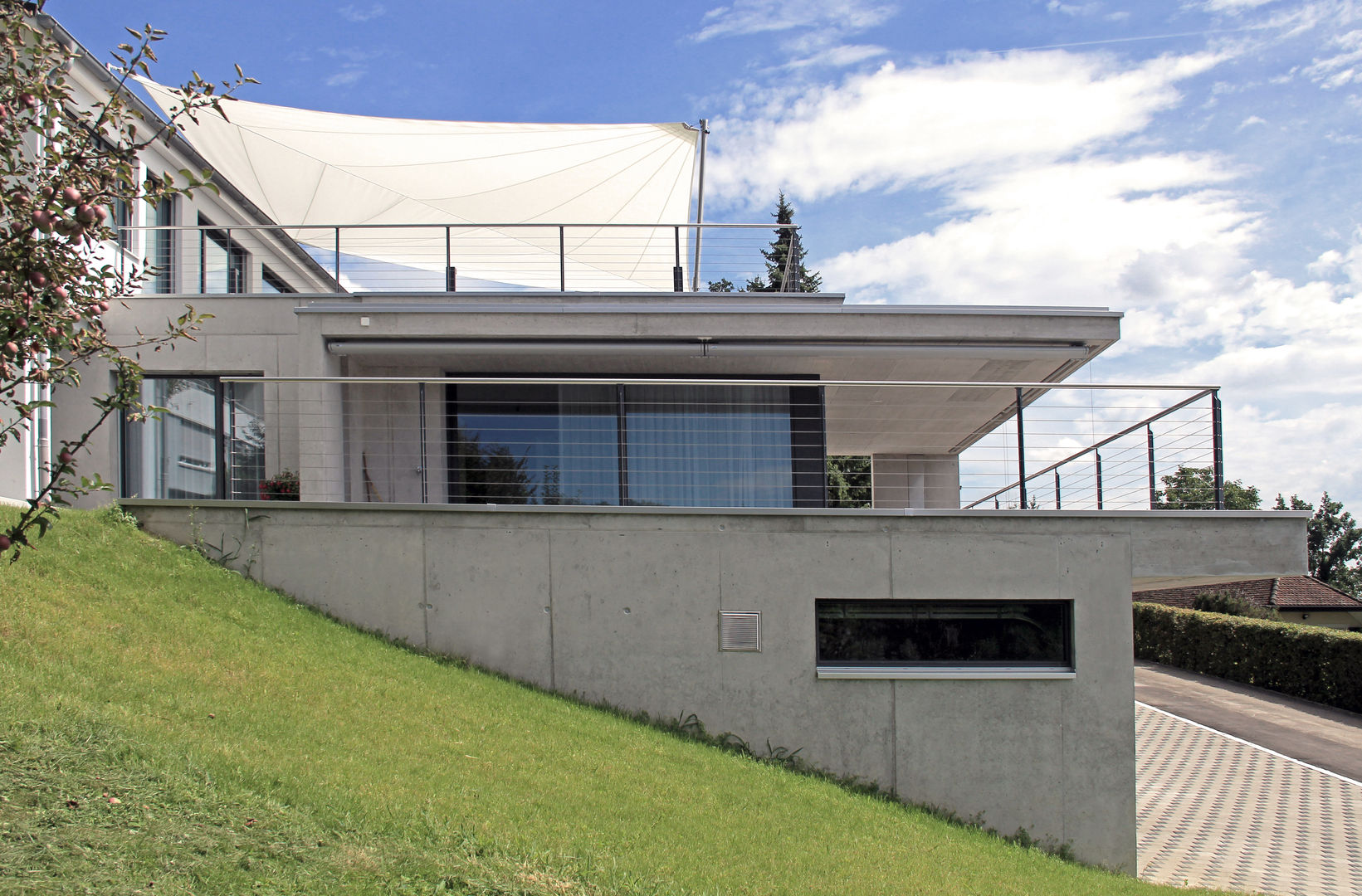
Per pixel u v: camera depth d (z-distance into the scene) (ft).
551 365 38.91
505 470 38.65
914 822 25.88
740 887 17.80
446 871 15.38
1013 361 38.86
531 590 29.12
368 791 17.88
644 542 29.17
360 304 37.32
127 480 37.60
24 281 12.34
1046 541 29.25
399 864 15.33
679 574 29.09
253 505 29.37
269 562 29.30
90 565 25.49
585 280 64.03
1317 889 33.76
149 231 43.21
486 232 63.52
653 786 22.43
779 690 28.86
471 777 20.04
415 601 29.14
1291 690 76.02
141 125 40.40
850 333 35.58
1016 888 21.71
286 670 23.50
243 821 15.39
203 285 47.44
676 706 28.84
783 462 38.81
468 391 38.99
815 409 39.19
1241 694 76.79
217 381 38.42
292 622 27.09
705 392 38.91
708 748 27.45
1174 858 37.45
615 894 16.10
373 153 61.26
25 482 32.76
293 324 38.32
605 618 29.01
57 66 13.20
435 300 38.93
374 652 26.96
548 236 62.69
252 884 13.65
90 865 13.07
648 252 62.23
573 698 28.78
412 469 38.68
